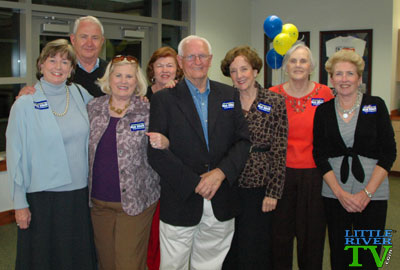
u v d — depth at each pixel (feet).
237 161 6.77
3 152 14.02
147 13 17.57
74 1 14.61
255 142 7.53
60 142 6.90
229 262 8.26
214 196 6.93
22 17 13.38
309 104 7.96
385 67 19.16
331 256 7.88
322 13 20.27
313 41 20.67
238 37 21.58
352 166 7.34
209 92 7.00
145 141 7.20
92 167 7.20
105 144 7.06
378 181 7.16
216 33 20.13
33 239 6.97
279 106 7.58
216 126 6.82
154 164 6.61
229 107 6.95
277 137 7.56
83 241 7.36
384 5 18.76
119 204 7.04
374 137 7.20
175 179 6.54
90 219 7.52
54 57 6.91
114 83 7.01
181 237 6.98
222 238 7.23
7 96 13.85
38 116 6.81
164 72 9.20
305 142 7.88
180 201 6.86
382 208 7.31
